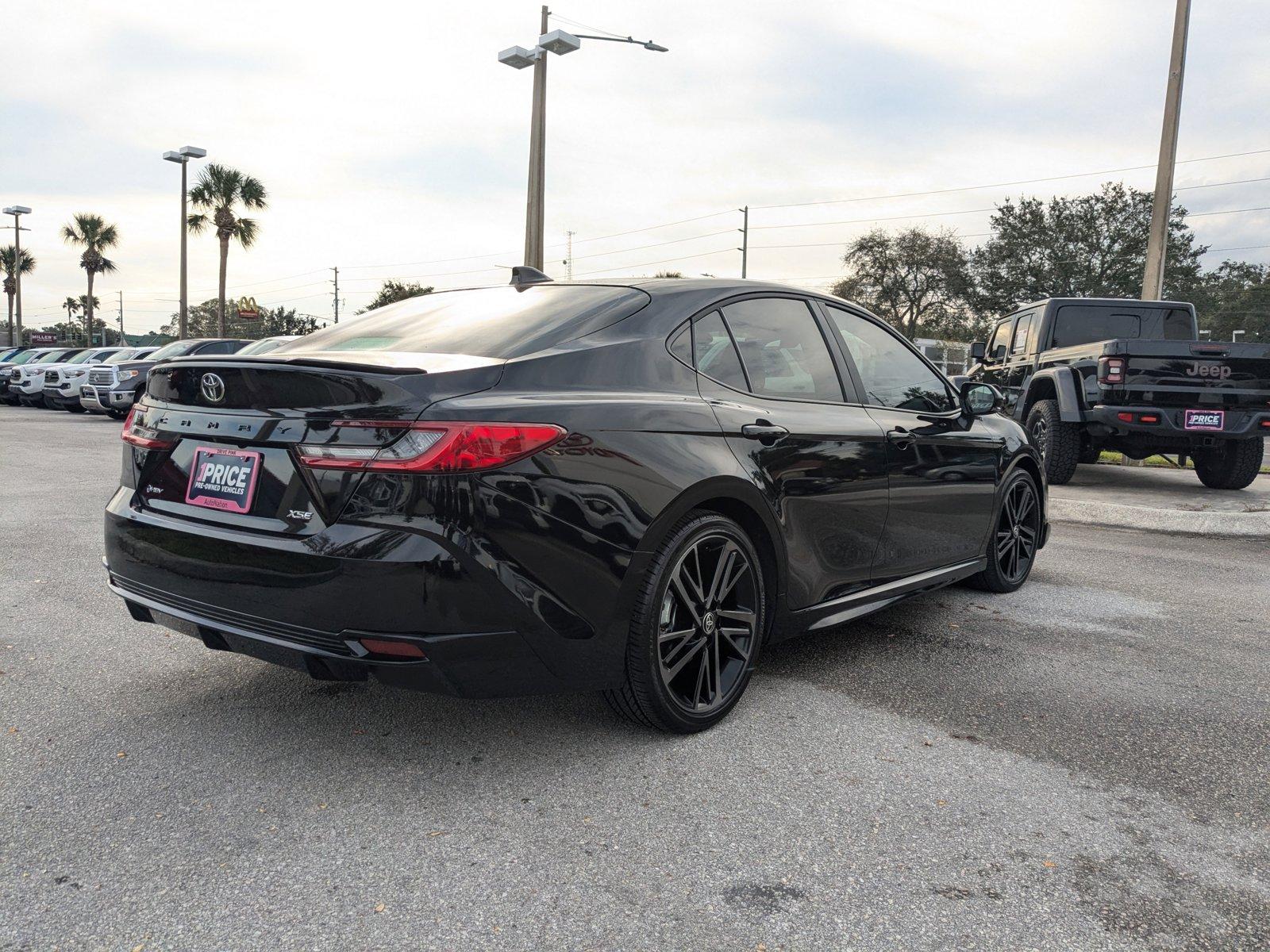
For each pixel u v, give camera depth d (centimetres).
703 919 183
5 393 2562
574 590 235
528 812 225
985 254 4862
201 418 250
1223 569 527
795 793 238
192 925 179
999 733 279
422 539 214
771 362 316
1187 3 1288
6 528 589
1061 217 4669
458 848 208
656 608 254
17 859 202
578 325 274
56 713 285
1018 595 458
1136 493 822
